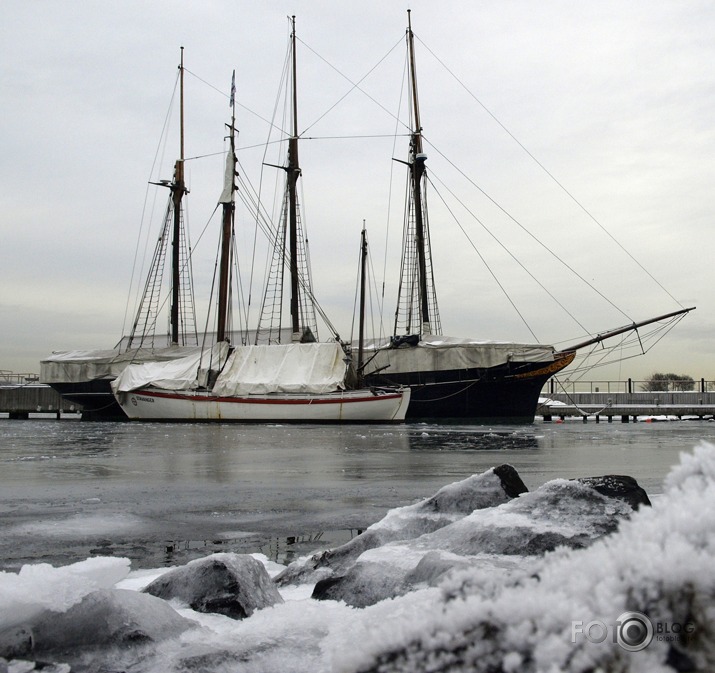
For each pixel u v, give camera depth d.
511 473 6.64
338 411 51.22
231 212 60.69
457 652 1.34
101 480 15.34
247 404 53.25
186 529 9.01
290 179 62.78
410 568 4.15
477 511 5.29
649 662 1.17
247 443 29.56
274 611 3.63
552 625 1.28
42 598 3.28
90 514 10.33
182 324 67.81
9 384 86.69
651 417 62.59
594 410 67.62
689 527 1.30
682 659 1.17
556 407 68.00
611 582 1.28
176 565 6.81
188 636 3.22
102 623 3.15
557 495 5.10
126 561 4.30
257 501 11.73
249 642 2.85
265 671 2.59
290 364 54.12
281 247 63.75
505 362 52.12
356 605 3.94
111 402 63.91
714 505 1.31
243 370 55.22
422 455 22.33
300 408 51.88
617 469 16.73
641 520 1.39
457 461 19.84
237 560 4.30
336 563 5.71
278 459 21.06
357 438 32.78
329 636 2.79
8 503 11.62
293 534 8.66
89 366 64.06
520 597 1.36
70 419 72.06
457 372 53.47
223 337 58.31
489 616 1.37
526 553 4.50
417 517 6.16
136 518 9.94
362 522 9.55
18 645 3.07
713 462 1.44
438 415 54.88
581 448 25.59
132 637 3.08
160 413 56.41
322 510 10.66
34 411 75.50
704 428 46.53
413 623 1.44
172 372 58.19
